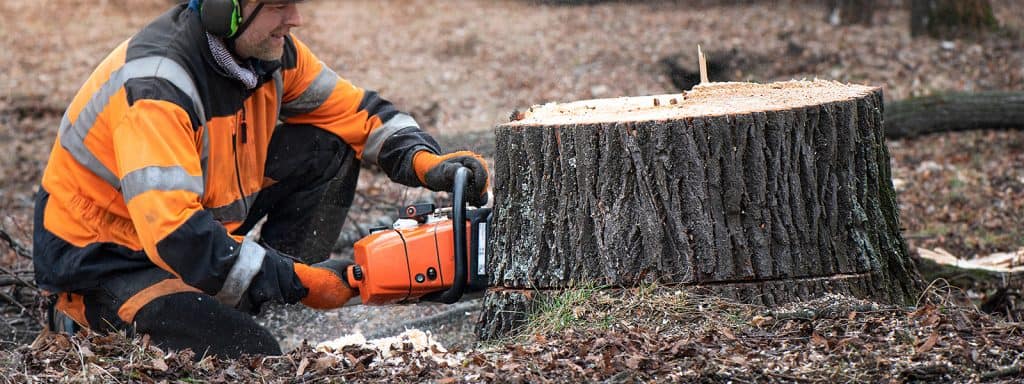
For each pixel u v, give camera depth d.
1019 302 7.45
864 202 5.49
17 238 10.40
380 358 5.09
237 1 5.58
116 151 5.46
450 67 20.25
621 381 4.29
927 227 10.34
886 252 5.62
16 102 16.52
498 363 4.63
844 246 5.41
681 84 18.12
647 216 5.21
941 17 20.12
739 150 5.18
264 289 5.46
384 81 19.14
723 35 21.67
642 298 5.17
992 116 14.07
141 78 5.49
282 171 6.71
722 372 4.34
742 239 5.24
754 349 4.68
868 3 22.09
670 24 23.39
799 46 19.88
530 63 20.36
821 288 5.36
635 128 5.15
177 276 5.50
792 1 25.31
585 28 23.56
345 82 6.81
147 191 5.29
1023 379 4.23
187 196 5.34
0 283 7.73
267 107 6.28
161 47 5.62
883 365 4.38
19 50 21.58
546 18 25.02
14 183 12.77
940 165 12.94
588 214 5.30
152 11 26.75
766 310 5.16
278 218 6.97
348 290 5.76
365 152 6.75
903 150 13.73
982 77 17.53
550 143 5.30
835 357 4.50
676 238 5.23
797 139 5.24
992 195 11.53
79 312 6.04
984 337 4.64
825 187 5.35
